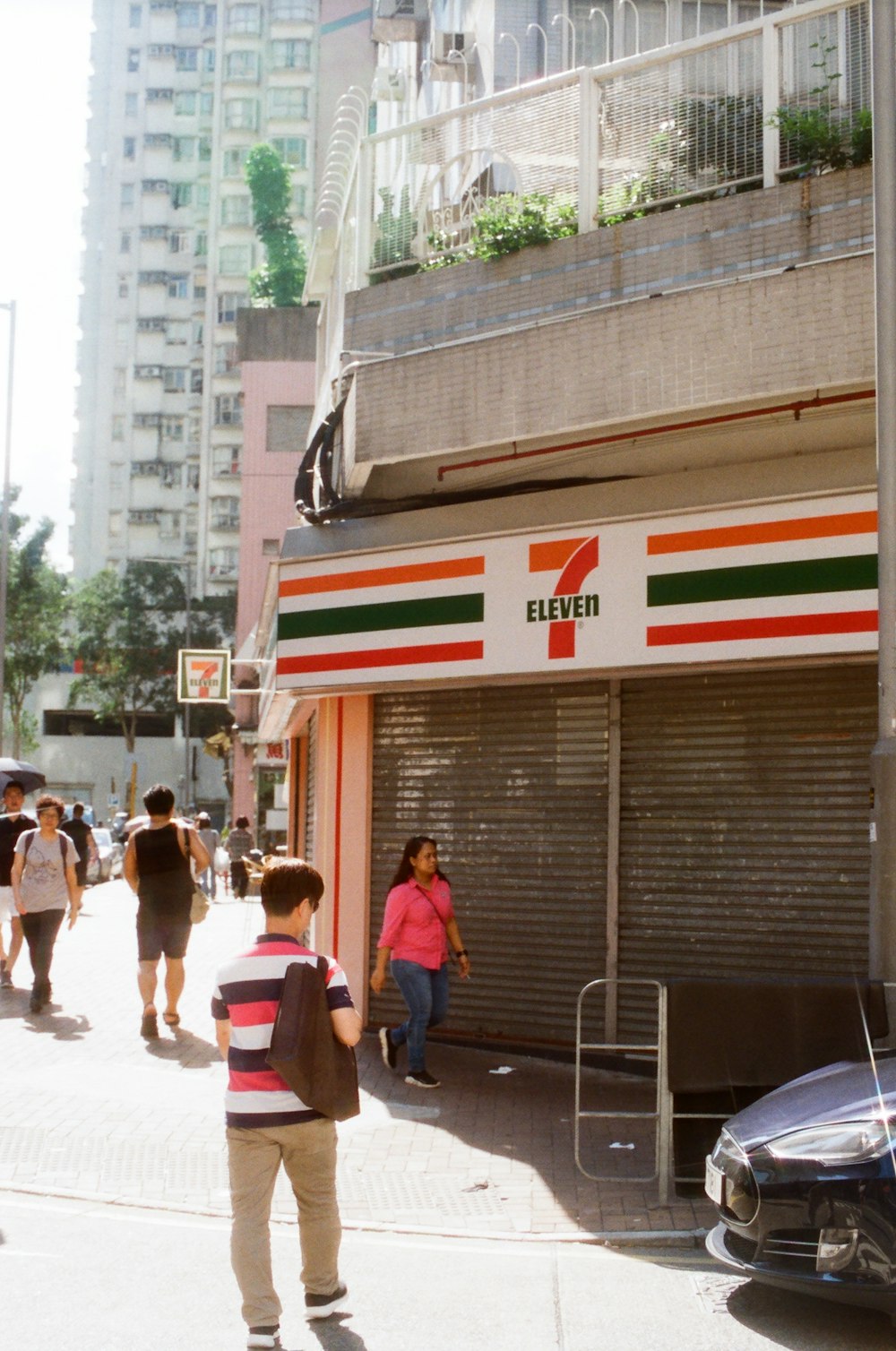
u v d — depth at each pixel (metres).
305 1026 4.67
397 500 11.92
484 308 11.34
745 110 10.46
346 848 12.11
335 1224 4.93
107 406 89.38
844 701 9.42
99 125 92.06
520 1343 4.81
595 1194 6.88
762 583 9.34
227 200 88.56
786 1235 4.97
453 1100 9.09
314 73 86.88
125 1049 10.49
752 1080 6.76
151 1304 5.18
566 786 10.73
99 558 88.25
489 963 11.01
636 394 9.84
